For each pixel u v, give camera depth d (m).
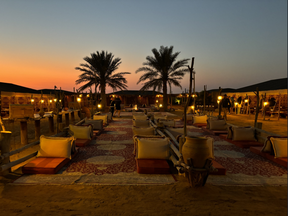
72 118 15.12
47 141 4.91
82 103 28.73
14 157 5.77
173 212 2.76
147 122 9.18
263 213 2.75
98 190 3.46
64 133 7.11
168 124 9.48
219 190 3.49
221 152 6.14
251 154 5.92
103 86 25.97
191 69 4.13
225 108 15.59
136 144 5.04
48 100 21.86
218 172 4.25
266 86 26.23
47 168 4.18
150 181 3.86
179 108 32.91
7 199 3.12
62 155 4.87
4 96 18.05
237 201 3.10
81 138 7.27
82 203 3.00
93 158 5.38
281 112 17.70
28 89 28.66
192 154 3.42
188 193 3.34
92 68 25.48
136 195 3.28
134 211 2.78
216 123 9.62
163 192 3.39
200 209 2.84
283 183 3.83
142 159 4.82
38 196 3.22
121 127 11.24
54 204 2.97
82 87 25.45
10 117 7.44
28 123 13.97
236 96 24.19
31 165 4.28
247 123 13.69
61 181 3.81
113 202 3.04
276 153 5.10
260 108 19.94
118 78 26.77
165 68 23.77
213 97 29.16
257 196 3.29
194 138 3.45
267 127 11.74
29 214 2.69
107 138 8.10
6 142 4.19
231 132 7.61
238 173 4.37
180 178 4.03
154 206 2.93
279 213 2.76
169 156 4.91
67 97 31.33
